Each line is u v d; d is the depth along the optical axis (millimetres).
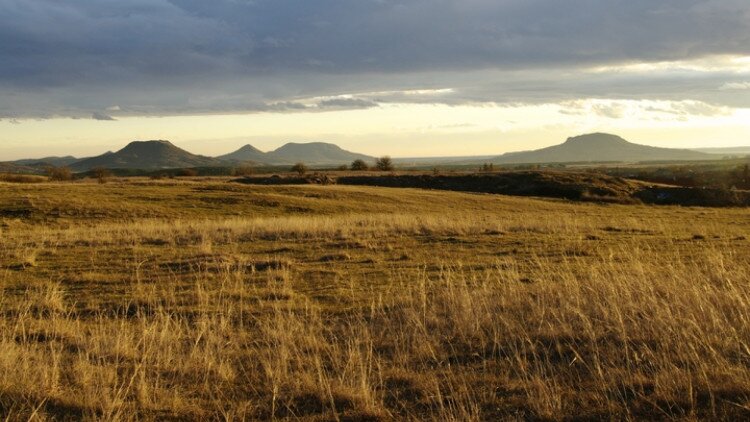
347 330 7715
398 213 40031
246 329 7949
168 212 34938
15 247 17375
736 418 4824
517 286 9578
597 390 5438
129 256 15844
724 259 13688
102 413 5109
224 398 5531
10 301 9875
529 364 6188
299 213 38219
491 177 70188
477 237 20109
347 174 91188
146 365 6227
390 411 5203
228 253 16141
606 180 64188
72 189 42375
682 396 5199
